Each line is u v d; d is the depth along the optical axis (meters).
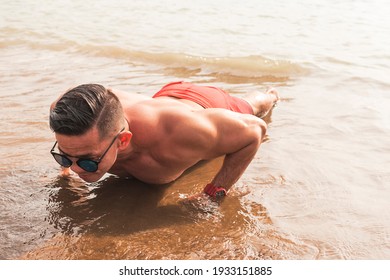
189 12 9.41
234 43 7.32
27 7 9.86
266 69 6.05
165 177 3.35
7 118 4.45
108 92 2.72
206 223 3.05
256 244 2.85
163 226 3.01
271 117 4.67
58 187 3.39
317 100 5.08
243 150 3.20
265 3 10.16
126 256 2.72
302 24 8.45
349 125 4.45
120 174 3.47
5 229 2.91
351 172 3.64
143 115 3.02
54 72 5.97
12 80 5.61
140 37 7.64
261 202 3.29
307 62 6.25
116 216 3.10
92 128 2.59
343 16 9.02
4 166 3.60
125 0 10.53
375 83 5.53
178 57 6.52
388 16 9.01
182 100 3.63
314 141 4.15
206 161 3.88
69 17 9.03
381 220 3.08
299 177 3.59
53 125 2.60
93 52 6.88
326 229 2.99
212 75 6.00
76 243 2.82
